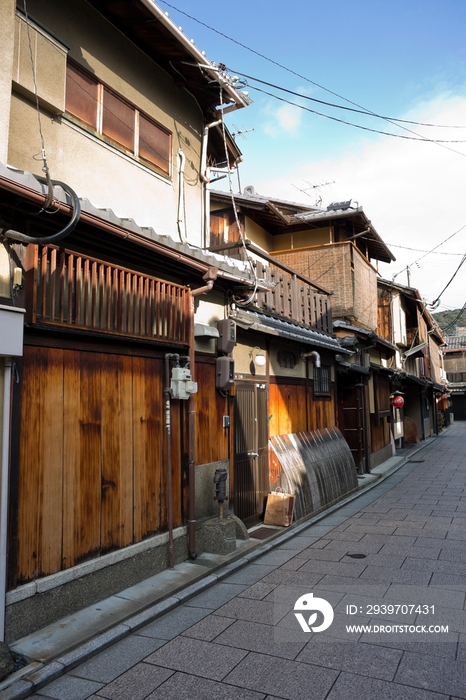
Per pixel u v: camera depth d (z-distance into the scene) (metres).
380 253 22.83
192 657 4.79
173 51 8.27
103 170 7.27
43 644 4.77
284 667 4.56
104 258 6.46
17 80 5.69
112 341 6.30
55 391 5.43
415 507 11.77
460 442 31.12
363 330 16.98
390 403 22.95
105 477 6.07
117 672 4.54
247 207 15.94
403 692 4.10
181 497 7.61
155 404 7.11
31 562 5.00
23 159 5.89
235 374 9.52
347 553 8.08
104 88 7.43
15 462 4.86
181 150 9.32
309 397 13.29
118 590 6.12
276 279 12.04
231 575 7.16
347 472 13.87
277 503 9.78
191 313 7.85
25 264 5.13
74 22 6.88
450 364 62.34
